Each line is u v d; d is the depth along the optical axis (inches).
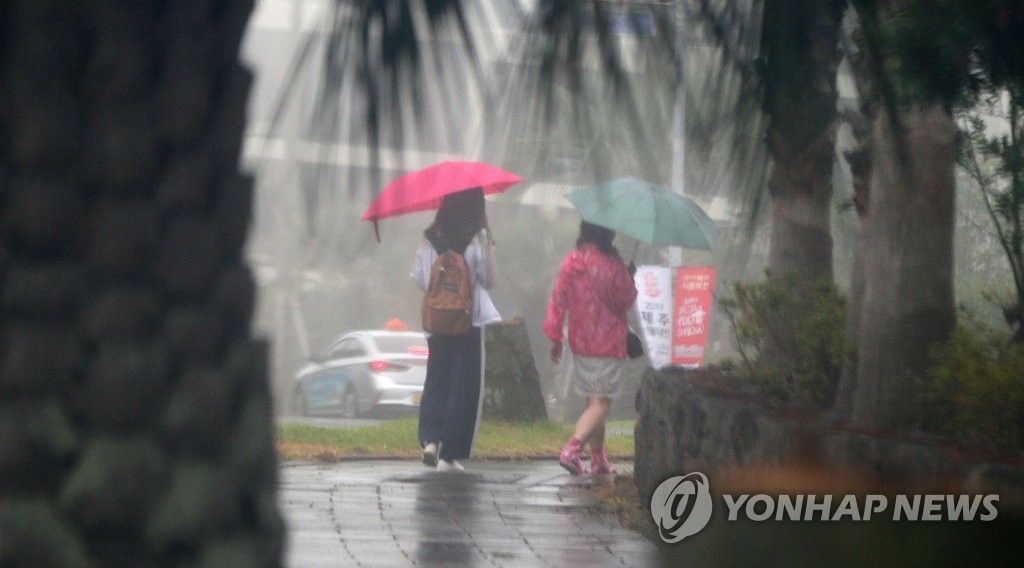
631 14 249.1
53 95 262.5
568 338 1132.5
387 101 247.4
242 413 272.7
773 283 758.5
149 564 262.8
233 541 268.1
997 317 746.8
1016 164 601.6
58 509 262.1
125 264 264.2
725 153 270.8
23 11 262.8
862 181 602.2
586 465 1211.9
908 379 633.0
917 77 433.1
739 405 746.8
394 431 1357.0
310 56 251.4
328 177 248.4
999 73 491.5
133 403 262.5
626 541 812.6
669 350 1485.0
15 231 265.0
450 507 926.4
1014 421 546.9
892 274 639.1
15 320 263.9
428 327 1087.0
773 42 271.1
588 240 1123.9
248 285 271.7
